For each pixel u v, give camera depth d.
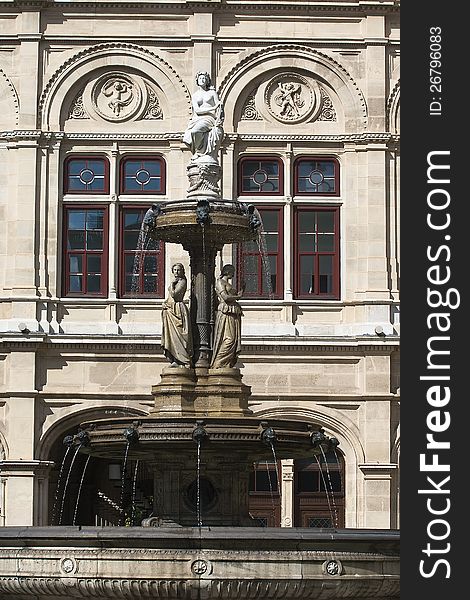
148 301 42.16
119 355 41.75
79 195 42.59
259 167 42.97
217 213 24.44
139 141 42.75
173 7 43.00
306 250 42.66
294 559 20.03
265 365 41.91
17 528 20.80
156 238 25.44
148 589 19.97
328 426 41.84
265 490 42.00
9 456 41.25
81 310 42.09
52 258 42.19
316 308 42.31
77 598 20.36
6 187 42.47
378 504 41.44
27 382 41.44
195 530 20.11
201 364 24.30
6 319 41.88
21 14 42.84
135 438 22.47
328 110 43.19
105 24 42.94
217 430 22.47
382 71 43.09
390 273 42.47
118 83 43.06
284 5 43.12
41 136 42.50
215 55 43.06
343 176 42.88
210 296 24.77
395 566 20.77
